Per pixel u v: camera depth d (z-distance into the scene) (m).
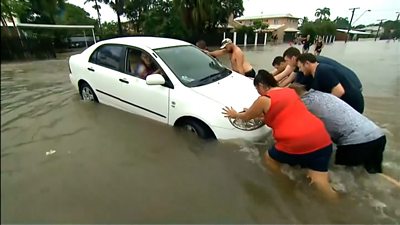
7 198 1.90
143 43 3.86
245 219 2.06
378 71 9.90
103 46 4.27
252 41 38.38
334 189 2.54
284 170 2.68
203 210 2.11
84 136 3.19
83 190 2.18
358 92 3.20
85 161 2.64
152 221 1.93
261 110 2.58
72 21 36.59
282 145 2.55
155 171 2.57
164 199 2.18
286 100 2.51
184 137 3.18
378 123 4.39
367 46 33.06
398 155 3.27
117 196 2.16
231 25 40.72
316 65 3.20
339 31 67.12
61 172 2.41
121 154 2.82
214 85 3.40
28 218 1.80
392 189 2.57
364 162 2.72
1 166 2.06
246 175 2.61
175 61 3.62
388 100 5.75
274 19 66.06
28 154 2.63
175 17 27.55
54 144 2.94
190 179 2.49
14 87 4.78
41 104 4.39
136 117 3.69
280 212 2.18
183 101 3.15
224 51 5.62
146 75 3.59
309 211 2.23
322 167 2.49
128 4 32.66
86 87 4.46
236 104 3.05
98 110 4.02
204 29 28.17
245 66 5.39
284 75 4.02
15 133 3.08
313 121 2.48
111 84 3.95
